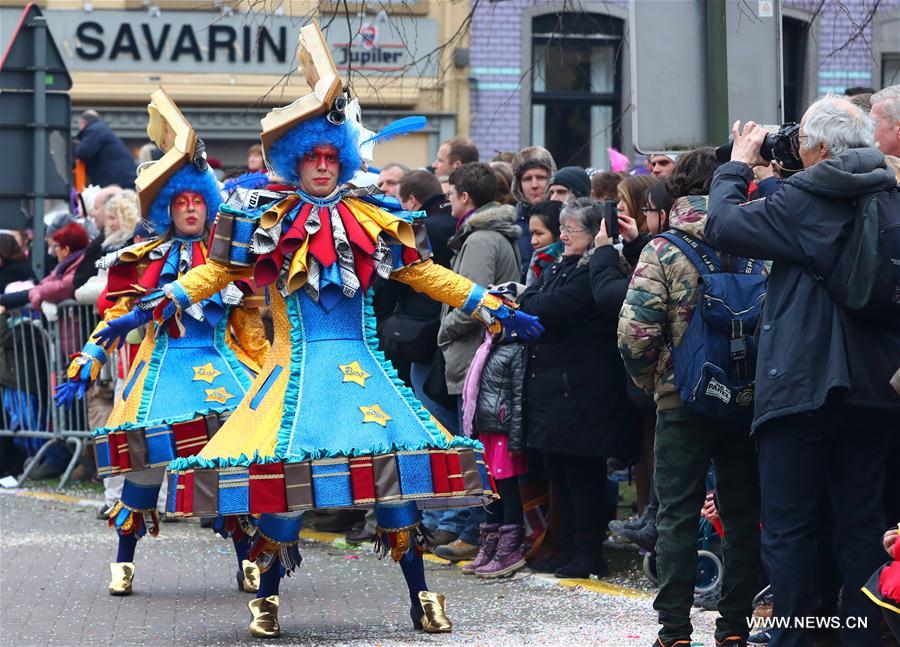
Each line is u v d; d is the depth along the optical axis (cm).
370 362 1549
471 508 2089
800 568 1238
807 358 1220
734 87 1769
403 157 4622
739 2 1764
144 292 1630
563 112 4506
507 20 4525
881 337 1226
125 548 1867
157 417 1831
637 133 1769
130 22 4812
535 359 1881
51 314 2850
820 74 4222
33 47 3066
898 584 1141
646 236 1792
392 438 1492
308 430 1485
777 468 1250
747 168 1323
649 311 1380
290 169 1570
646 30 1762
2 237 3083
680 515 1390
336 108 1565
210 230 1898
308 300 1553
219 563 2097
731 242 1259
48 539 2309
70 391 1708
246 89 4822
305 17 2116
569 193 2128
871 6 2406
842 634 1276
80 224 3023
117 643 1556
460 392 2047
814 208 1228
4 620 1691
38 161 3061
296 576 1986
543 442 1858
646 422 2002
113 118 4862
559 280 1862
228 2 2362
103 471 1825
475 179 2097
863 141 1255
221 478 1467
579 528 1895
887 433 1262
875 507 1262
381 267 1554
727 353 1340
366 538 2250
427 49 4484
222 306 1870
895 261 1202
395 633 1580
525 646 1492
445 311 2092
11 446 3050
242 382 1889
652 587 1825
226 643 1546
